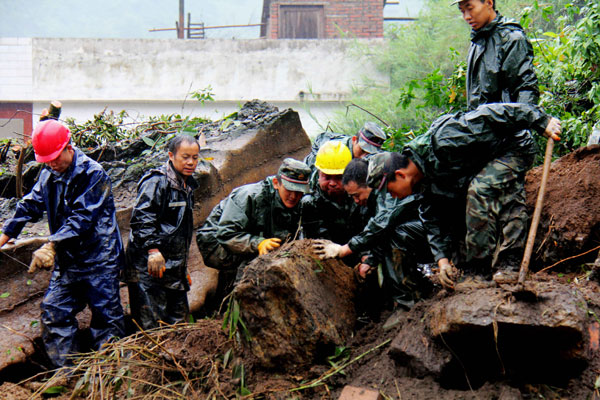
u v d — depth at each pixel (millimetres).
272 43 16609
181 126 7750
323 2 20312
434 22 15469
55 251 5121
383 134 5957
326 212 5406
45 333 5223
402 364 4297
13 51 16406
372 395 4113
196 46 16594
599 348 3939
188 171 5395
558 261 4855
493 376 4102
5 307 5500
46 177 5324
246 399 4359
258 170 7258
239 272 5277
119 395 4691
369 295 5008
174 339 5098
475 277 4414
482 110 4098
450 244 4520
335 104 16453
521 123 4070
